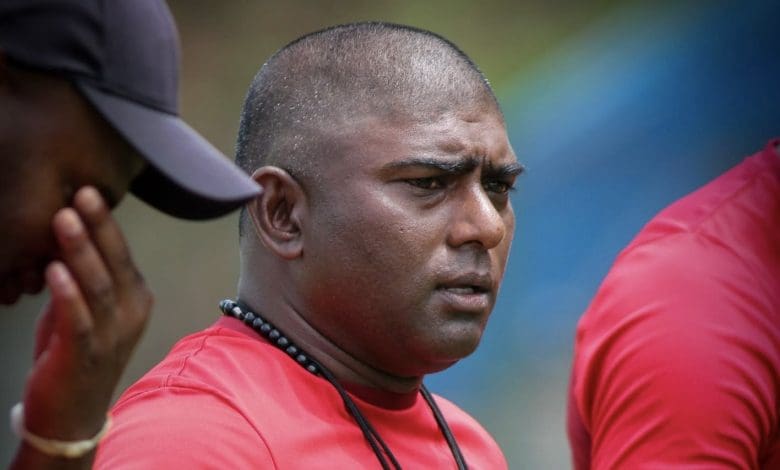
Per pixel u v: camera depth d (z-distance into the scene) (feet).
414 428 30.40
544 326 86.69
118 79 20.36
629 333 32.86
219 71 104.88
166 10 21.71
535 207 91.35
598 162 92.99
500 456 33.53
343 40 29.71
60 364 19.75
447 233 28.12
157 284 95.45
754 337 32.35
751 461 31.99
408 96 28.53
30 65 19.80
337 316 28.63
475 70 30.01
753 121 91.71
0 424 84.38
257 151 29.99
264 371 28.53
